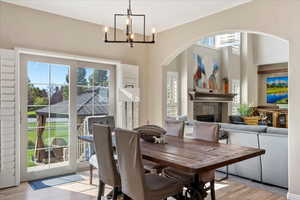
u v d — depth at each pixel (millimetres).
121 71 4508
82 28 4059
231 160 1965
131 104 4691
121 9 3582
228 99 7785
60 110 3875
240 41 8578
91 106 4285
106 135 2258
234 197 2969
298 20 2861
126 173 2031
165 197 2025
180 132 3182
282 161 3236
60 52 3762
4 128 3188
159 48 4789
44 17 3631
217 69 7832
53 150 3793
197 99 6637
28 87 3529
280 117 8188
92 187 3297
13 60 3256
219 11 3684
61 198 2922
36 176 3609
